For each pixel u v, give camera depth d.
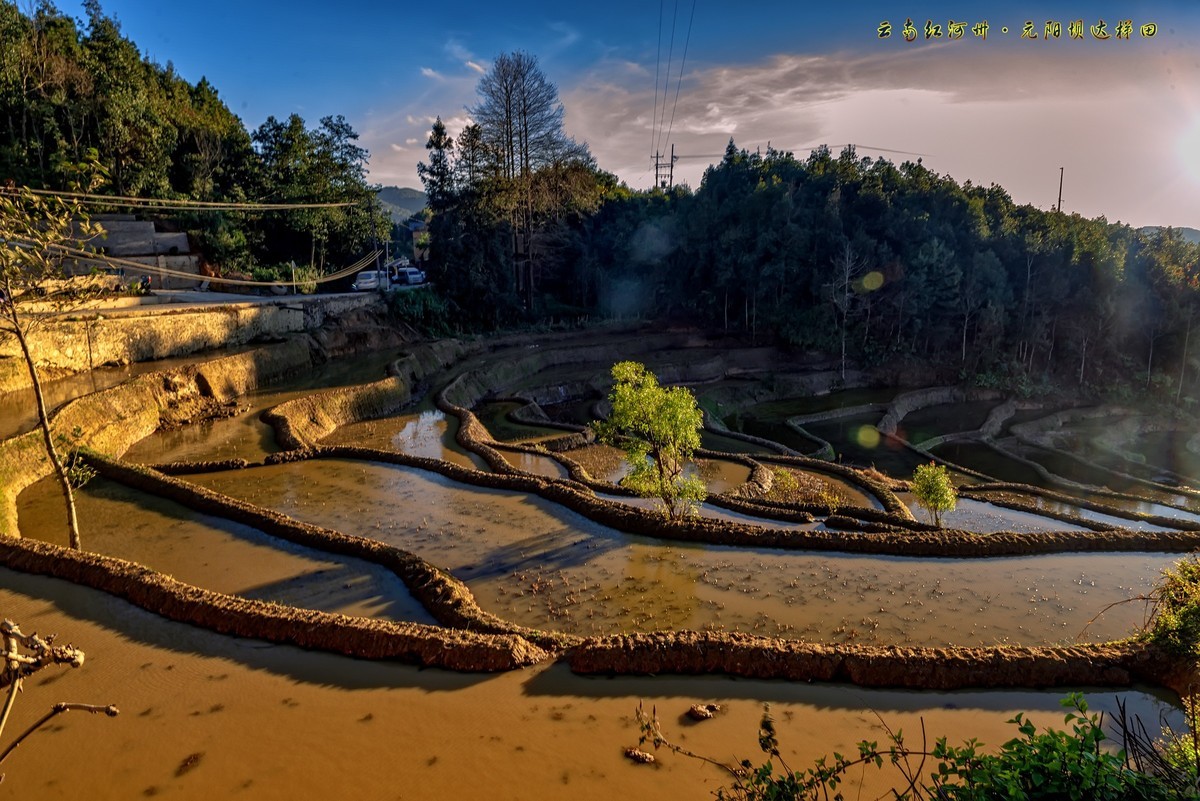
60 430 23.19
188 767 8.34
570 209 72.12
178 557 16.59
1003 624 14.30
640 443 20.00
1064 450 44.09
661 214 77.44
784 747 8.90
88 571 13.88
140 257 44.72
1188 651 10.77
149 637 11.84
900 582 16.22
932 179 68.75
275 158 57.12
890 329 61.56
